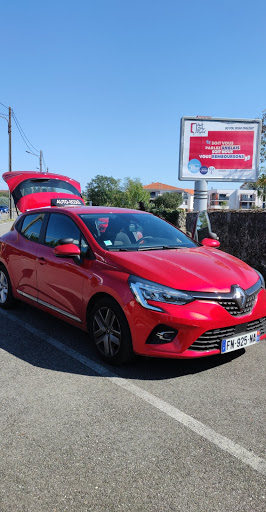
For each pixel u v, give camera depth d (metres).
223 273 3.85
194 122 13.48
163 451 2.61
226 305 3.60
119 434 2.79
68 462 2.49
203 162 13.65
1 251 5.86
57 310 4.66
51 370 3.81
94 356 4.16
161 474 2.39
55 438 2.74
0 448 2.62
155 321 3.48
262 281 4.16
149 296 3.51
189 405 3.20
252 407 3.18
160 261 3.93
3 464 2.47
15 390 3.41
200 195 13.73
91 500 2.18
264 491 2.26
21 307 6.11
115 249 4.25
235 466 2.47
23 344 4.49
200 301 3.51
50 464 2.47
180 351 3.47
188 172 13.70
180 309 3.45
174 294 3.48
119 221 4.86
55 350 4.32
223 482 2.33
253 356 4.24
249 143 13.60
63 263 4.47
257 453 2.60
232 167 13.70
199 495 2.23
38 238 5.19
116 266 3.89
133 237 4.62
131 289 3.60
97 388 3.46
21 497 2.20
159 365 3.96
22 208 11.93
